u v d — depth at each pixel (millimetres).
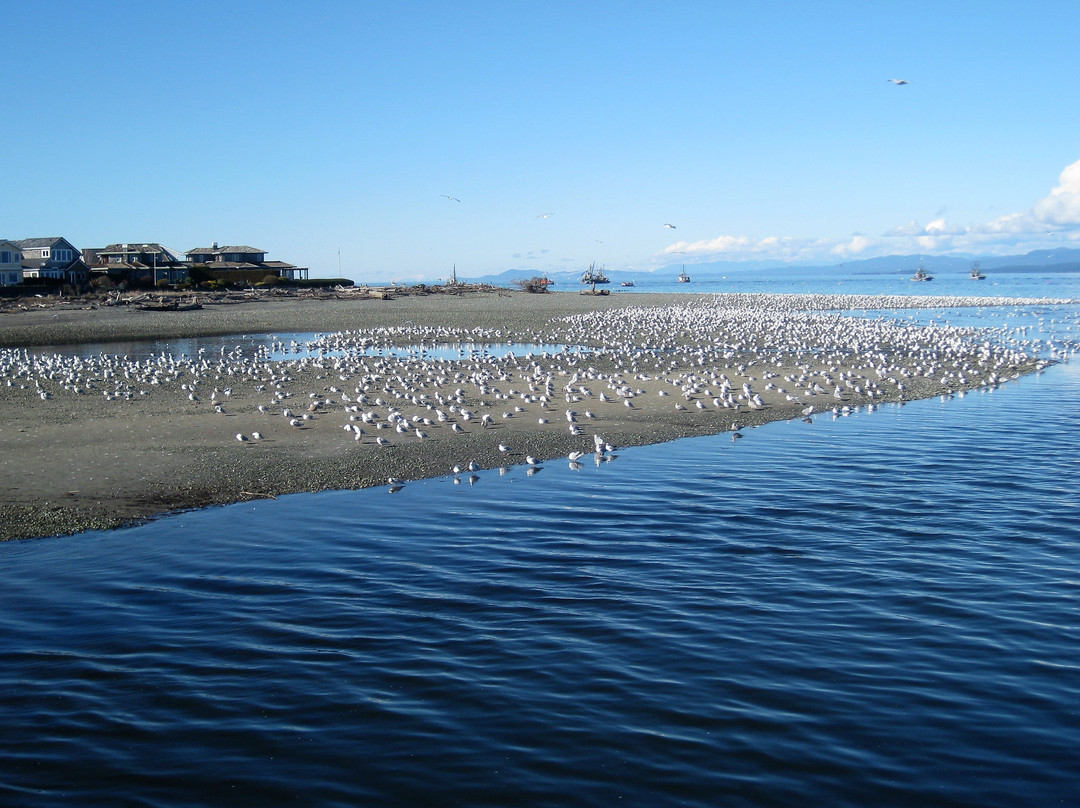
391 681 11039
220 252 143125
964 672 11305
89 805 8727
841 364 43250
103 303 79188
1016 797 8828
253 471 20984
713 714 10250
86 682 11047
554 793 8859
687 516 17906
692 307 93250
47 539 16281
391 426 25891
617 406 30375
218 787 9008
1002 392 35406
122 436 24609
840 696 10672
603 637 12234
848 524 17469
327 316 73812
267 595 13742
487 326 65125
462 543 16203
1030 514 18234
